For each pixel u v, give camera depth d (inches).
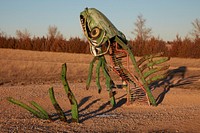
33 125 320.2
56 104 337.1
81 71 1058.1
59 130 304.2
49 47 1768.0
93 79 861.8
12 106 443.8
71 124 332.2
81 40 1748.3
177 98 516.7
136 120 357.7
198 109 429.7
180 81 783.7
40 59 1365.7
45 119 347.9
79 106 451.5
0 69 987.9
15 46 1824.6
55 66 1107.3
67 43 1749.5
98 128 318.3
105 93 562.6
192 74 978.7
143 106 448.1
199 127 328.5
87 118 366.6
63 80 334.0
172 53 1572.3
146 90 448.1
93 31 419.8
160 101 493.4
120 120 356.8
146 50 1584.6
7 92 558.9
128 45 448.1
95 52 425.4
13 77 875.4
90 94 550.0
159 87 646.5
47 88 620.7
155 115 387.9
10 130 295.1
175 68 1144.2
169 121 353.7
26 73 962.1
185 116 381.1
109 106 451.8
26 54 1493.6
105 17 427.5
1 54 1450.5
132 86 600.7
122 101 487.5
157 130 315.3
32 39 1815.9
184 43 1571.1
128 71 439.2
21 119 349.1
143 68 457.1
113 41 430.3
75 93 558.6
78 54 1601.9
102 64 434.3
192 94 552.4
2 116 371.6
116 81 791.1
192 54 1541.6
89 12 425.1
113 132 304.0
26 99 495.2
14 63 1096.2
